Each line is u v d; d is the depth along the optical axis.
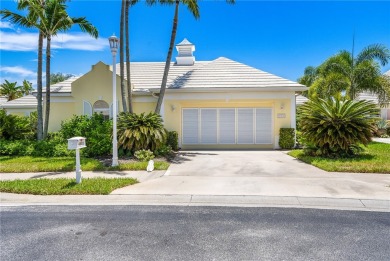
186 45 22.28
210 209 6.26
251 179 8.76
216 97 16.92
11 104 25.09
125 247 4.39
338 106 12.11
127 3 14.82
